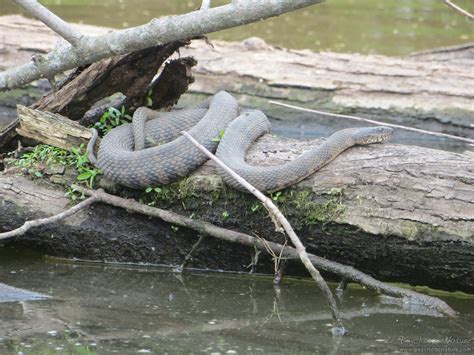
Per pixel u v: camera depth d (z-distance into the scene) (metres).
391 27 26.48
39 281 11.24
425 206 10.45
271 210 9.71
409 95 17.86
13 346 9.03
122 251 11.95
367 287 10.81
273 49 19.11
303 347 9.23
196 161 11.40
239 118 11.96
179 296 10.85
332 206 10.78
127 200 11.55
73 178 11.92
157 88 12.73
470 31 25.95
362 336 9.59
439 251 10.44
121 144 11.90
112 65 12.01
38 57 11.60
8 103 19.55
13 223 11.84
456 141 17.67
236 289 11.19
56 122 12.07
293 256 11.05
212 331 9.66
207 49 18.88
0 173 12.18
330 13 28.47
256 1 10.05
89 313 10.13
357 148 11.28
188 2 28.88
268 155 11.52
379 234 10.58
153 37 10.70
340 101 18.02
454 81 17.95
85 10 26.72
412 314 10.34
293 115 18.20
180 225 11.41
